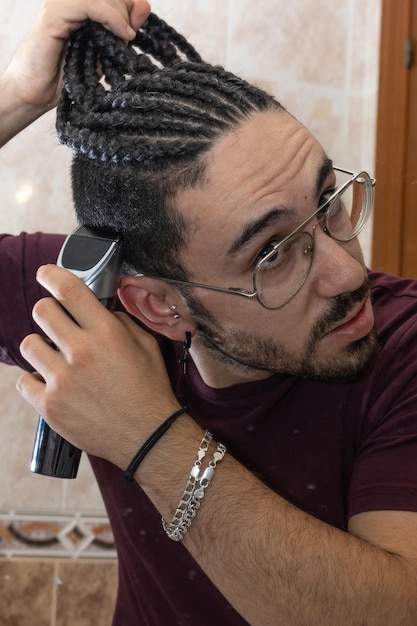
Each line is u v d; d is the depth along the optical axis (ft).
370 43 5.21
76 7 2.65
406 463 2.33
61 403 2.32
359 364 2.46
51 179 4.93
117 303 3.23
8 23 4.79
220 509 2.22
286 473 2.84
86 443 2.33
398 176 4.79
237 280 2.41
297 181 2.28
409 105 4.76
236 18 5.07
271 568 2.16
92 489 4.95
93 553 4.93
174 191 2.37
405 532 2.24
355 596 2.11
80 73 2.62
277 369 2.54
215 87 2.42
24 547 4.87
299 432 2.81
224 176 2.30
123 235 2.56
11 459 4.87
